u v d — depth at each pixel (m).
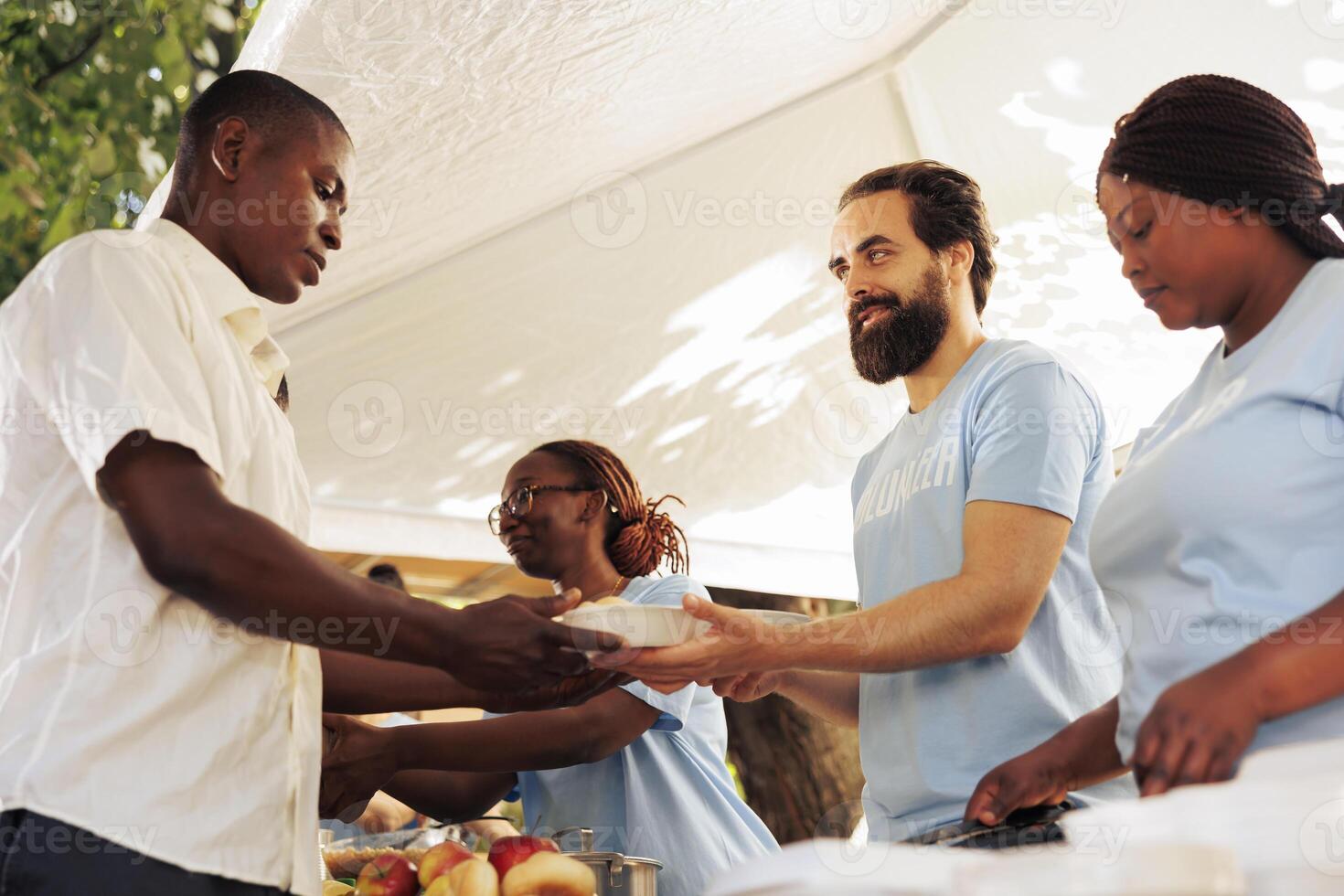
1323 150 2.67
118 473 1.49
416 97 2.23
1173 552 1.47
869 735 2.10
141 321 1.56
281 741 1.62
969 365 2.16
